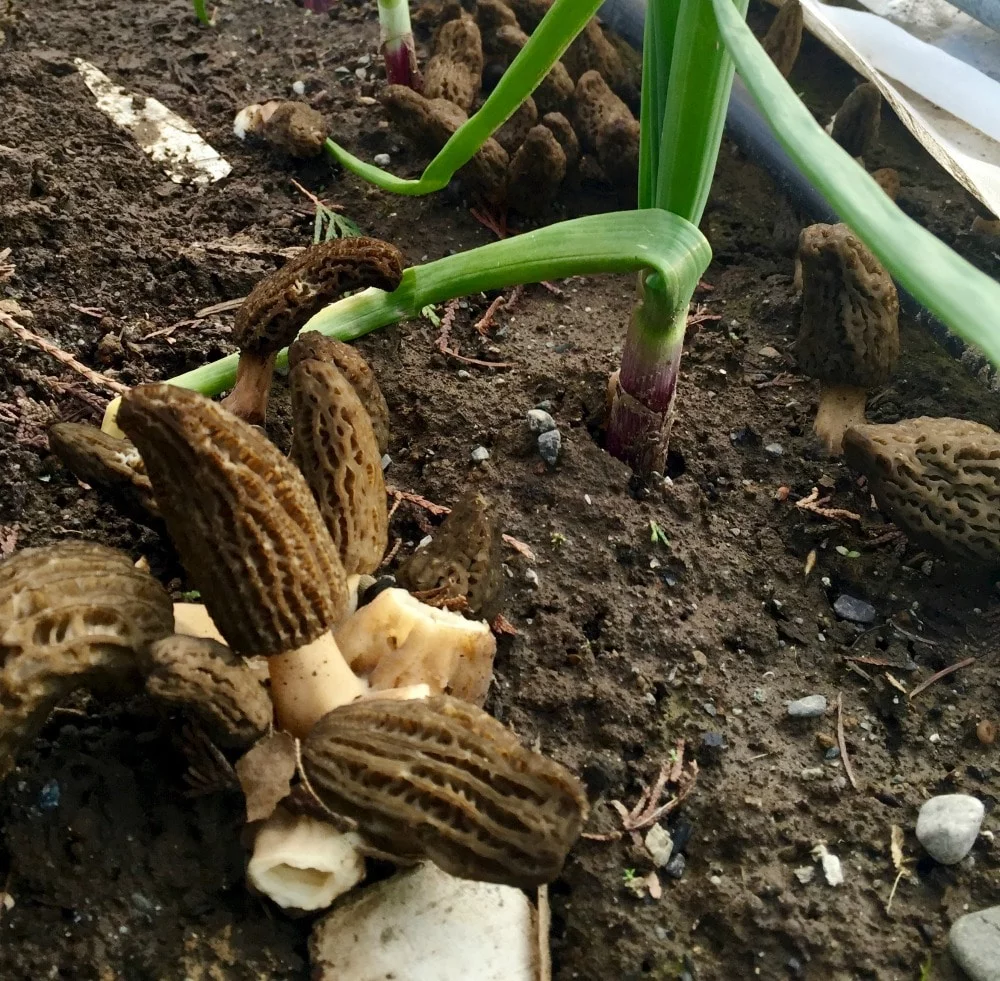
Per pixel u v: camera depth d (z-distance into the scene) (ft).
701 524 1.12
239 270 1.28
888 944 0.84
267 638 0.69
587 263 0.91
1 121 1.36
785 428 1.22
